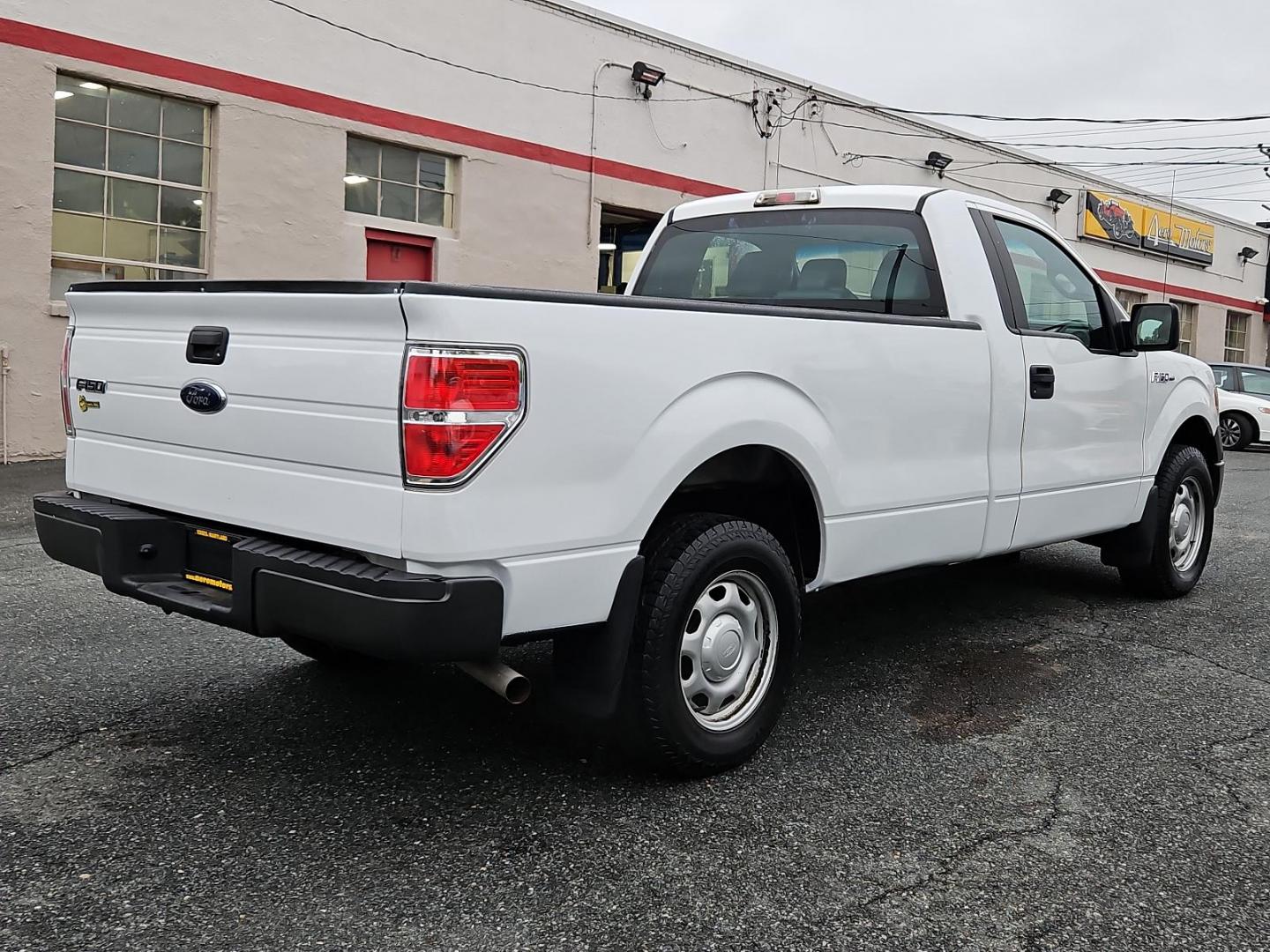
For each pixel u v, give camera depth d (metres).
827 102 17.80
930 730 3.80
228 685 4.09
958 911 2.58
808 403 3.53
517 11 13.40
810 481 3.54
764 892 2.64
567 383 2.79
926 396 3.97
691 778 3.31
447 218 13.24
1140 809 3.17
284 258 11.66
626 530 2.97
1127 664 4.64
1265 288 31.02
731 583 3.37
